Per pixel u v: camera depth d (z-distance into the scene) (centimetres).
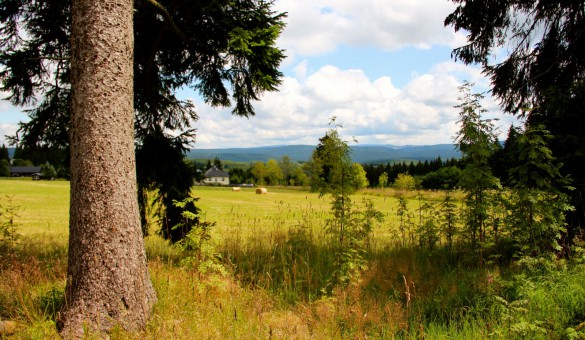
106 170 389
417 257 731
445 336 398
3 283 468
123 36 404
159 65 815
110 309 381
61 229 1267
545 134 645
